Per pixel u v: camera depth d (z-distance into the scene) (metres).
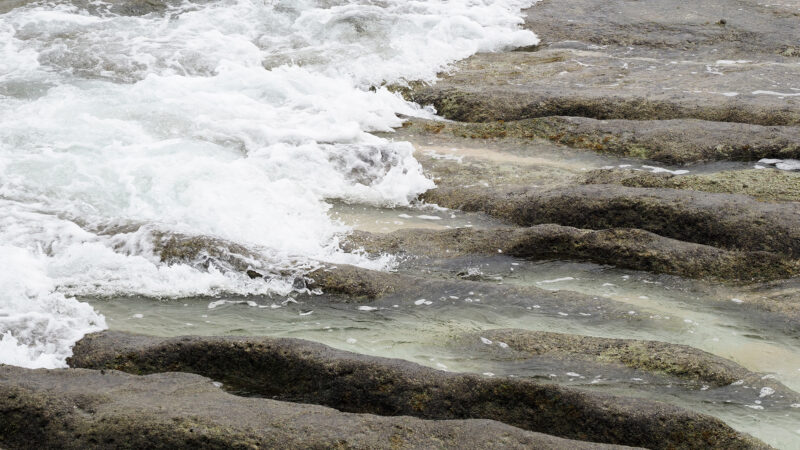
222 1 19.12
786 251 10.86
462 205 12.66
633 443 7.70
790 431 7.92
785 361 9.07
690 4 19.97
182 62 16.33
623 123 14.32
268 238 11.70
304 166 13.34
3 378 8.27
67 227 11.45
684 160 13.34
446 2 19.62
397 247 11.48
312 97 15.34
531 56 17.52
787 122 14.05
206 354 8.89
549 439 7.36
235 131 14.19
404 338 9.50
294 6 18.84
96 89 15.33
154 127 14.16
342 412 7.80
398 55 17.09
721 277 10.58
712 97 14.91
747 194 12.03
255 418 7.55
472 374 8.29
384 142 14.21
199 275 10.66
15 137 13.62
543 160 13.71
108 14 18.27
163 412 7.58
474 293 10.20
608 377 8.61
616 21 19.05
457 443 7.28
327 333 9.68
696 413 7.77
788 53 17.09
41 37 17.05
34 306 9.95
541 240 11.25
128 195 12.38
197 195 12.29
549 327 9.64
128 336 9.35
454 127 14.91
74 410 7.75
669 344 9.01
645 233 11.16
